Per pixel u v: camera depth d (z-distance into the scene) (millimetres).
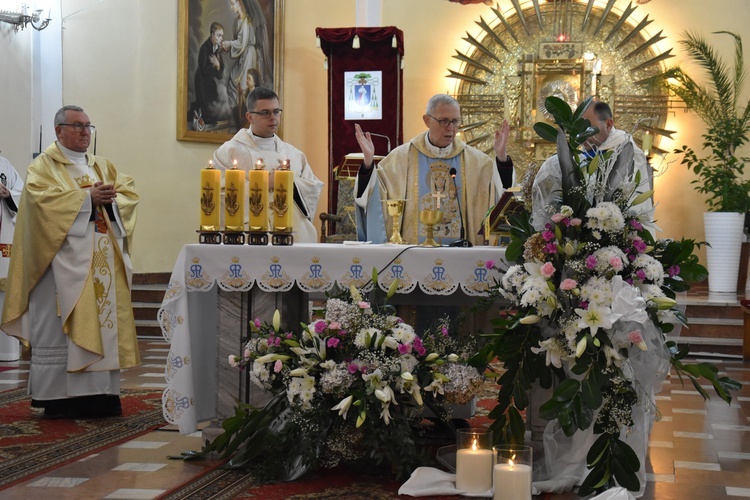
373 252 4258
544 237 3742
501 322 3877
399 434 3916
